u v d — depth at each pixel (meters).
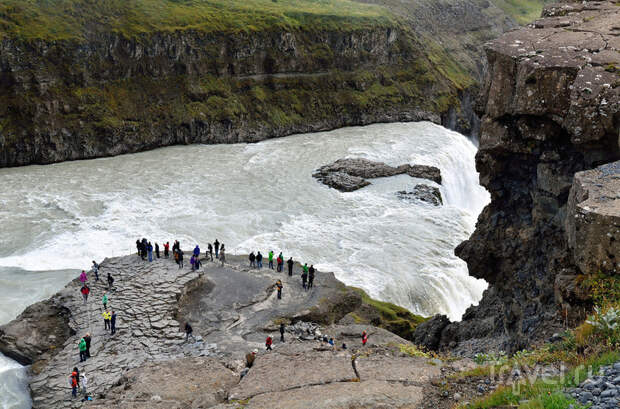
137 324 29.91
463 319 33.84
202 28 89.88
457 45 140.12
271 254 39.59
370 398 13.87
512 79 22.50
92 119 75.75
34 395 24.30
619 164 16.75
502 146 23.84
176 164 72.50
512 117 23.42
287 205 59.16
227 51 92.44
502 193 26.38
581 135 19.56
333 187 65.00
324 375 16.45
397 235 52.78
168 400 17.98
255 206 58.50
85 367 26.06
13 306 35.81
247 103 92.62
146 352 27.44
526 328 23.16
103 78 79.31
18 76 70.88
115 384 22.58
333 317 34.88
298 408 13.89
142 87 83.06
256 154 78.94
